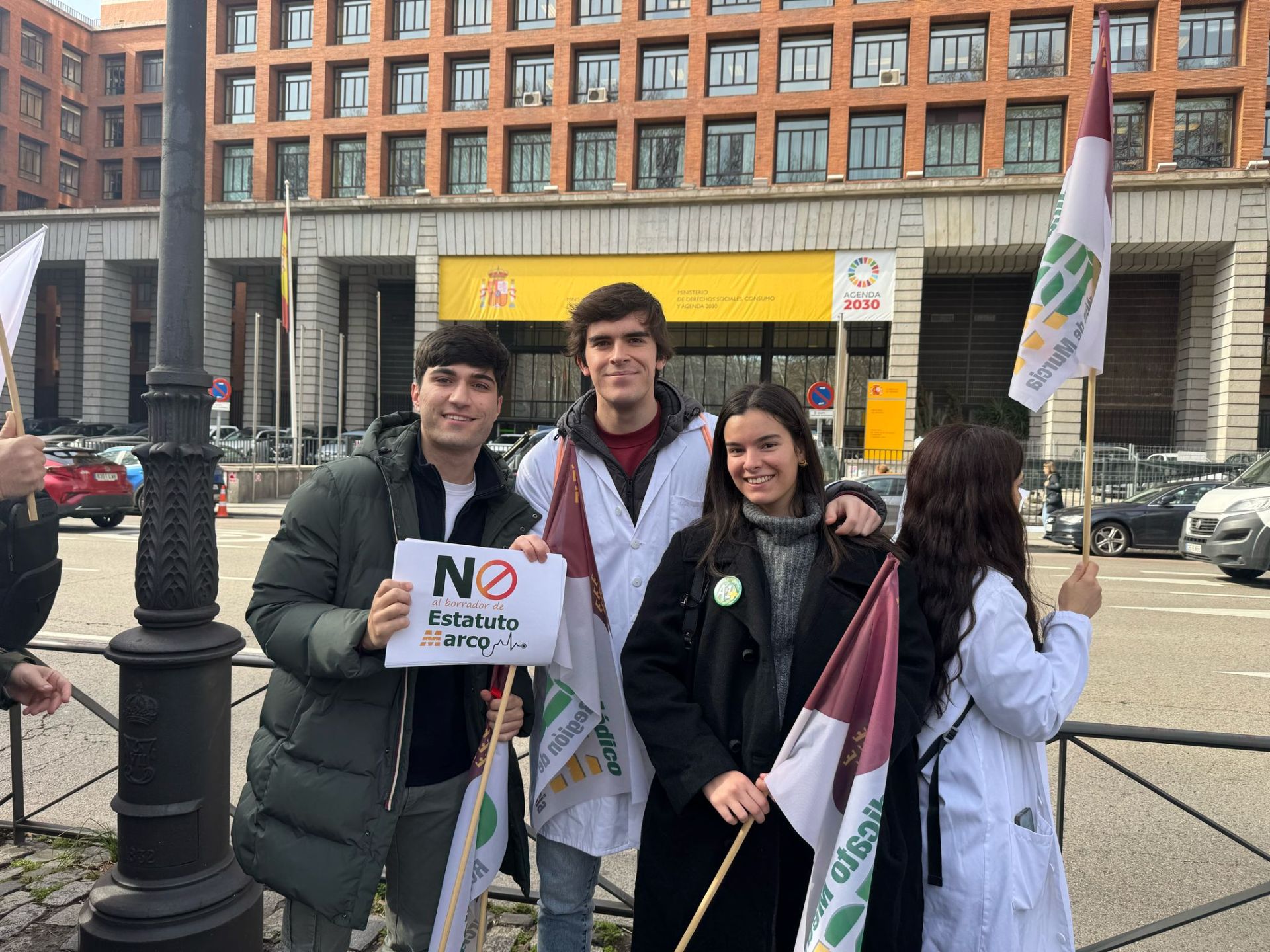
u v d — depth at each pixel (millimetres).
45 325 42750
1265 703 5641
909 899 1729
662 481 2225
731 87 27000
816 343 31531
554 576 1979
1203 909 2516
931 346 30484
